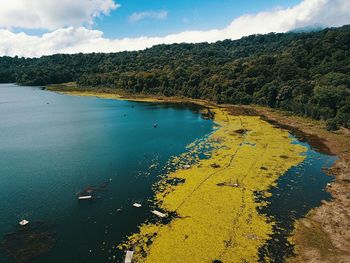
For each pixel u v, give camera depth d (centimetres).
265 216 4647
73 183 5884
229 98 14675
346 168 6444
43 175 6284
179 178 5978
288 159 6994
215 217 4616
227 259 3741
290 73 14038
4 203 5172
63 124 10919
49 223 4575
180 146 8012
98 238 4194
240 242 4047
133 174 6238
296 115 11450
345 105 10138
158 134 9262
